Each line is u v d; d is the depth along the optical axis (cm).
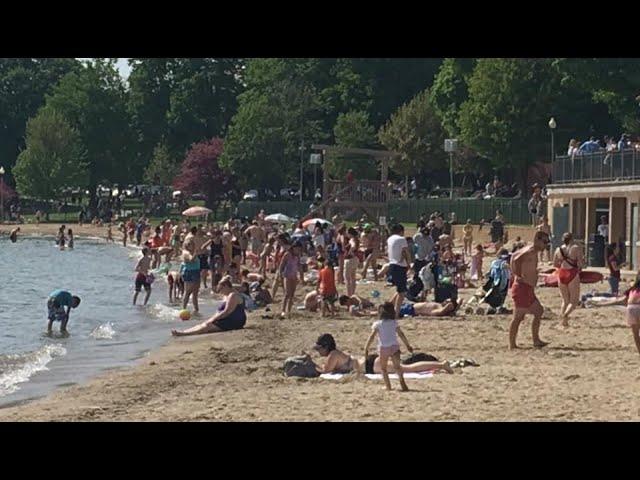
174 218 9388
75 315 3047
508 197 7188
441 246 3547
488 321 2491
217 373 1847
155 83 11300
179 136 11069
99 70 11350
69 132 10612
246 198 9094
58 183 10419
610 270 2959
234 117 9062
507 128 7056
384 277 3822
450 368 1717
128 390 1683
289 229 5553
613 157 4012
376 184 5566
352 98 9550
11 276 4866
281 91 9006
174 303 3369
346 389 1584
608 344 2089
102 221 9819
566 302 2355
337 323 2584
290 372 1780
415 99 8425
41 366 2083
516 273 2020
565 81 5694
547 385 1565
